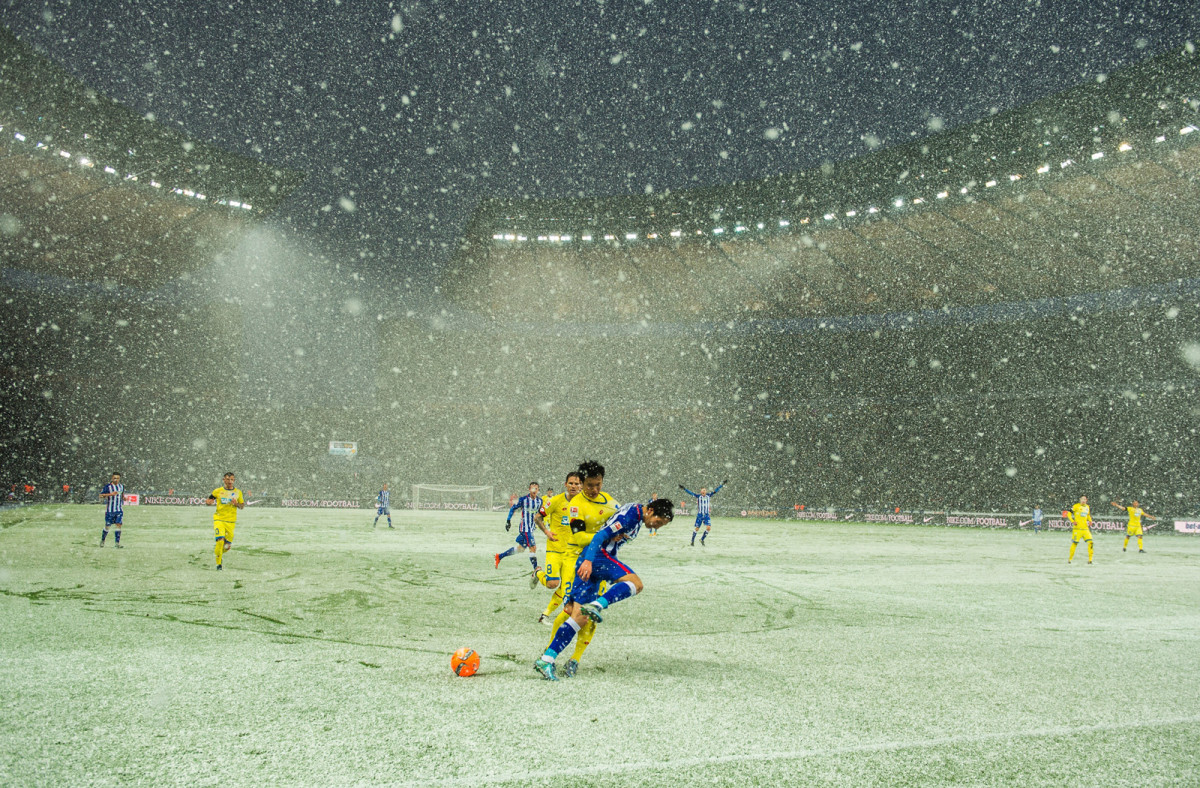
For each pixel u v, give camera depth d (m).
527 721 3.84
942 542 22.72
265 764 3.16
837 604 8.71
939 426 46.56
